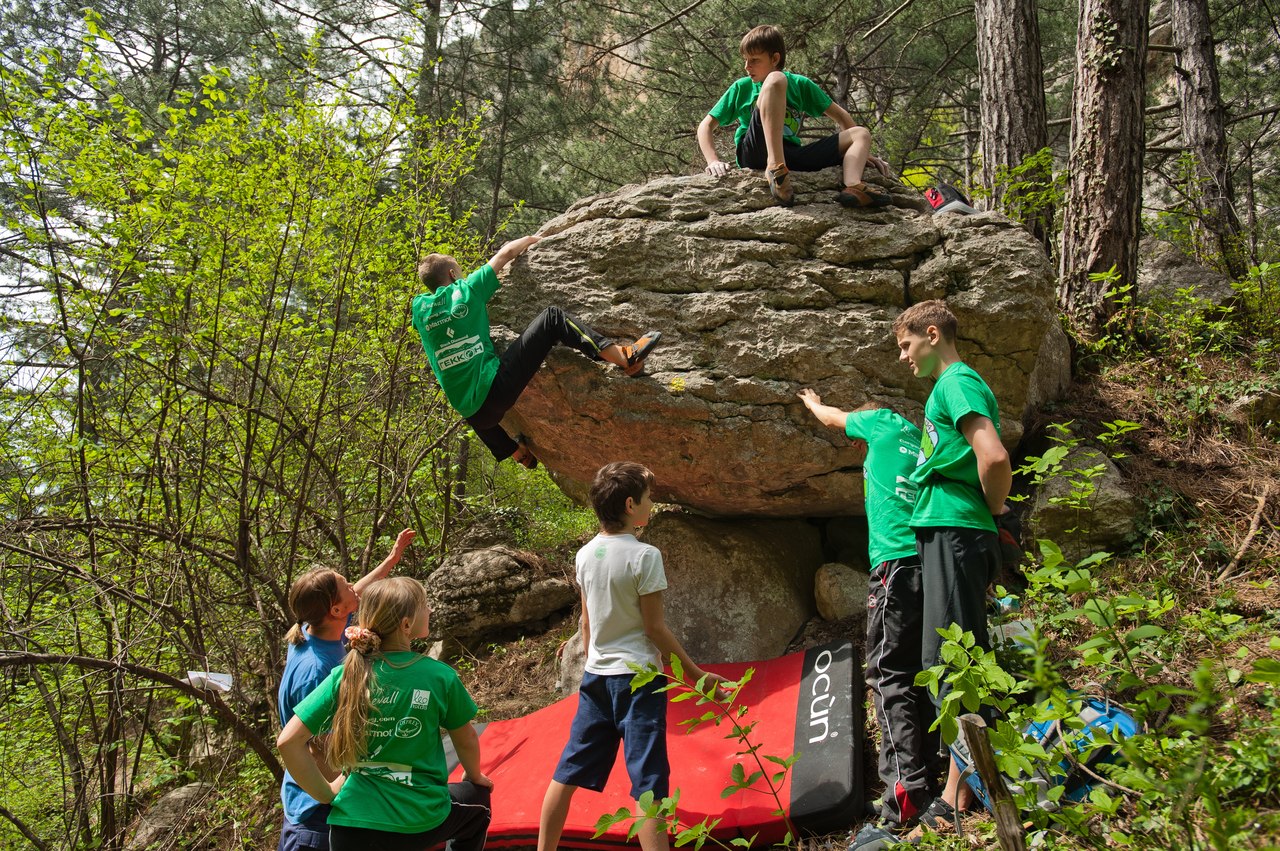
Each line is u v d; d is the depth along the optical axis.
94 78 5.37
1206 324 5.50
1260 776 2.03
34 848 5.47
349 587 3.47
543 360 4.27
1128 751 1.98
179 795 5.55
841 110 4.61
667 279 4.39
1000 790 2.19
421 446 7.69
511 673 5.85
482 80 14.24
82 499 5.51
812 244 4.36
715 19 12.78
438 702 2.91
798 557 5.06
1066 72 13.77
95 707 5.85
